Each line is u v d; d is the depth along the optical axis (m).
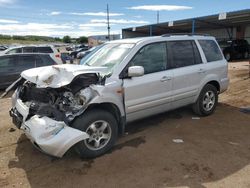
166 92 5.30
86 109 4.21
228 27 31.94
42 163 4.24
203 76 6.05
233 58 24.19
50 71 4.30
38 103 4.38
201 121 6.06
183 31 36.50
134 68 4.42
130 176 3.83
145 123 5.95
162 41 5.36
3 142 5.06
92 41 48.78
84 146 4.18
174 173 3.88
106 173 3.91
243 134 5.29
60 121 3.90
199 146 4.76
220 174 3.85
